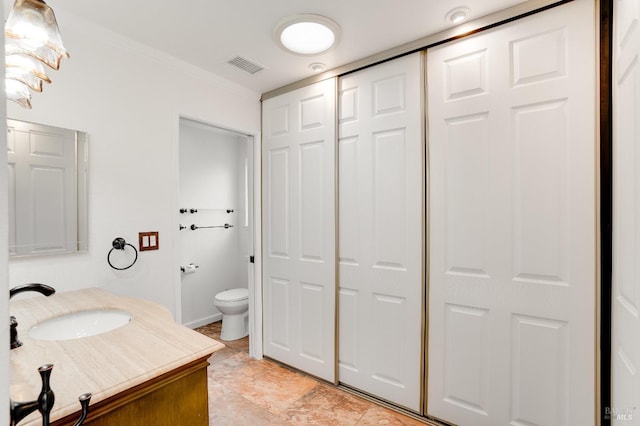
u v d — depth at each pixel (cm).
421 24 166
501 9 154
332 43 183
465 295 169
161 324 116
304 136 234
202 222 343
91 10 154
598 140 136
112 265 174
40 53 96
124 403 80
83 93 164
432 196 179
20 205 144
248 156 268
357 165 208
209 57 201
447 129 174
